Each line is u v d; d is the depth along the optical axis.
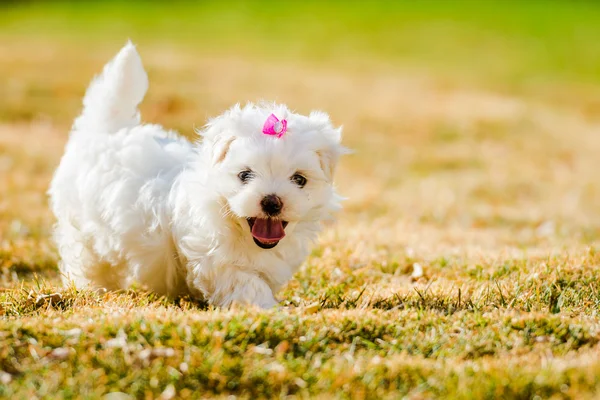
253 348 4.43
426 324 5.09
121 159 5.87
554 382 4.07
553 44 30.38
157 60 21.14
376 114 17.59
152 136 6.15
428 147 15.59
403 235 9.01
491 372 4.16
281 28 31.84
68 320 4.84
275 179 5.05
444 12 35.19
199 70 20.25
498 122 17.64
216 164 5.23
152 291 5.84
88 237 6.07
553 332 4.98
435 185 12.82
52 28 29.14
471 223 10.44
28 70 18.67
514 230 10.14
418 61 26.94
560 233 9.68
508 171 14.11
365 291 6.11
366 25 32.56
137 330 4.57
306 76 21.66
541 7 36.53
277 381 4.11
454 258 7.43
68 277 6.30
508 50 29.30
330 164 5.41
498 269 6.77
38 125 15.01
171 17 33.41
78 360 4.27
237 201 5.02
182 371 4.18
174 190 5.53
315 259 7.27
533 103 21.36
